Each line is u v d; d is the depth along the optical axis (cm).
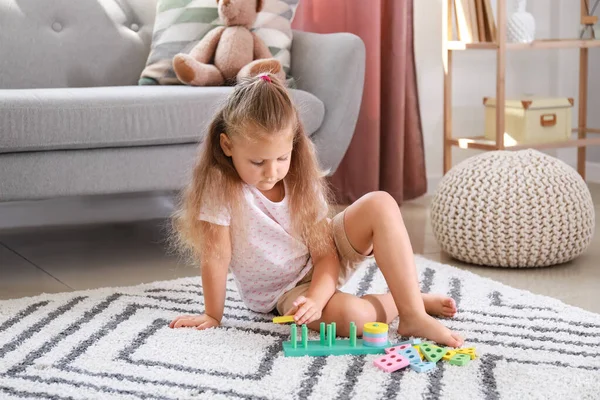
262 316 156
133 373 123
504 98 279
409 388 115
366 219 142
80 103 190
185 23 249
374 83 285
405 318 138
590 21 308
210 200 142
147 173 201
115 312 157
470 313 154
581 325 146
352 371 122
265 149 131
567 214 194
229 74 234
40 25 252
